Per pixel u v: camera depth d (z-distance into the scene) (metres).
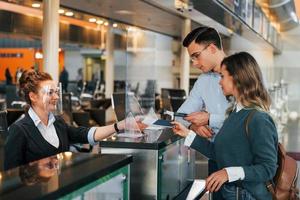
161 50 13.41
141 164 2.90
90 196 1.76
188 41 3.03
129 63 13.30
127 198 2.11
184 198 3.45
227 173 2.26
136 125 3.16
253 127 2.29
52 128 2.77
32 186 1.54
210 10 6.10
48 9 6.05
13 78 15.76
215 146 2.47
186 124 3.21
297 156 7.04
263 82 2.41
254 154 2.30
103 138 3.07
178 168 3.51
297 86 13.47
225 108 3.08
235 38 12.93
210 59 2.99
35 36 10.83
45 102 2.69
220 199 2.65
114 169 1.93
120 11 8.51
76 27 12.62
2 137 2.72
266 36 10.01
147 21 10.03
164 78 13.49
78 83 16.14
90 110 7.82
